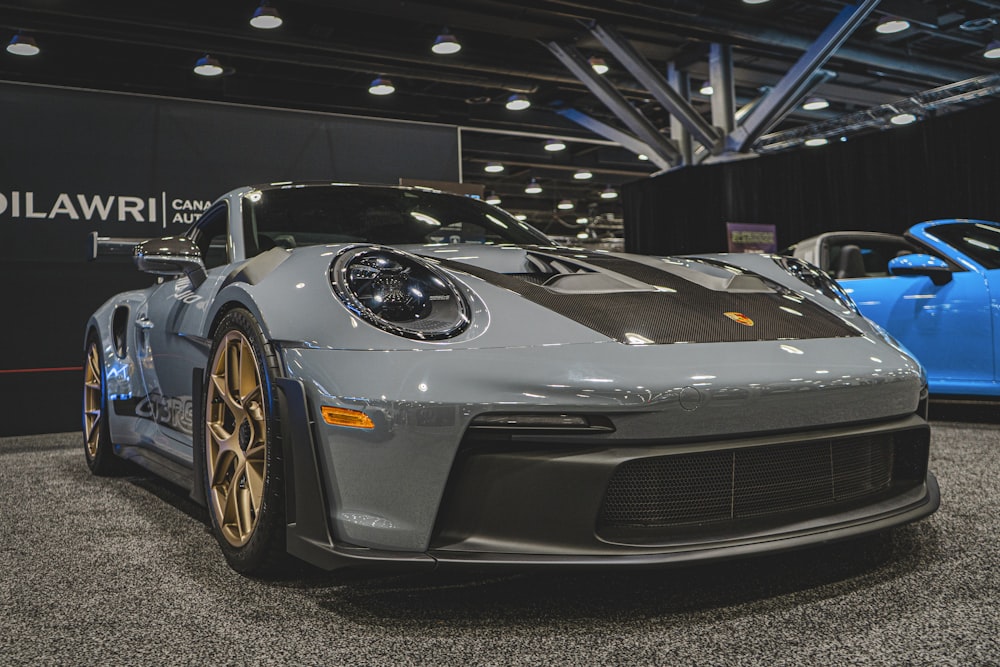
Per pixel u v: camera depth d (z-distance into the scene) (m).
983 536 1.92
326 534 1.51
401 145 6.03
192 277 2.34
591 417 1.39
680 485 1.46
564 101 11.52
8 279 4.82
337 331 1.54
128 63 9.39
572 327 1.53
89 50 9.01
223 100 9.99
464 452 1.42
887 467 1.70
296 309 1.63
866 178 9.46
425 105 11.29
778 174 9.99
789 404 1.49
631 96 11.44
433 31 8.87
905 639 1.31
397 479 1.43
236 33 7.83
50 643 1.39
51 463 3.58
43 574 1.81
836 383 1.54
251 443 1.75
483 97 10.89
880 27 8.70
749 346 1.56
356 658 1.30
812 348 1.62
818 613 1.44
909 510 1.64
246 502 1.77
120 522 2.33
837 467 1.60
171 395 2.43
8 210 4.82
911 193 9.13
